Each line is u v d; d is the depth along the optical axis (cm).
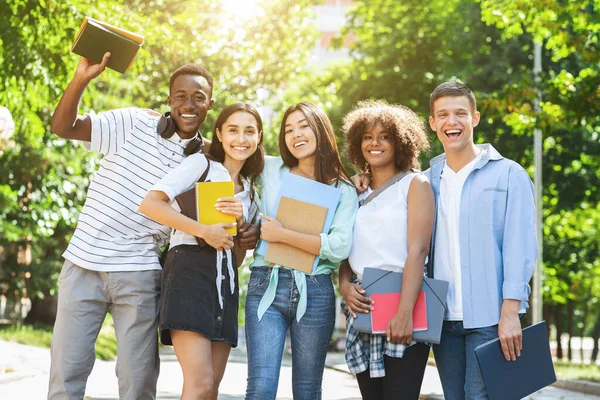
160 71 1995
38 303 2892
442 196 560
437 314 533
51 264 2645
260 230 557
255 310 557
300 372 560
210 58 2139
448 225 554
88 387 1288
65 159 1931
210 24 2023
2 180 2044
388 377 549
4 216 2238
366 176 581
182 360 520
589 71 1498
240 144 549
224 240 520
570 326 4088
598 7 1377
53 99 1260
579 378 1723
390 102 2769
